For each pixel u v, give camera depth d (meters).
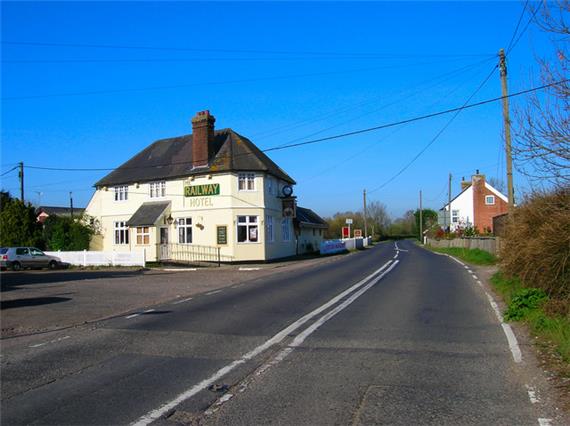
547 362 7.16
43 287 19.94
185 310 12.84
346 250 52.34
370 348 8.30
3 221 41.91
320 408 5.52
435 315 11.35
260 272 26.05
